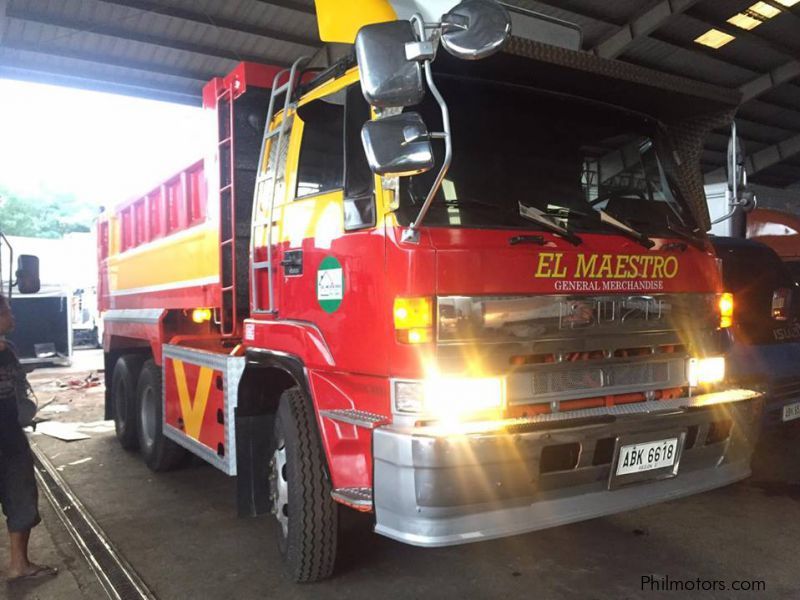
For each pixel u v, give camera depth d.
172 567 4.17
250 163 5.05
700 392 3.79
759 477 5.49
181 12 10.84
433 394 2.99
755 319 5.65
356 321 3.31
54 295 17.64
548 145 3.61
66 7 10.34
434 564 4.00
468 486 2.88
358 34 2.82
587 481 3.21
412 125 2.81
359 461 3.35
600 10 12.86
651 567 3.88
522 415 3.17
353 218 3.40
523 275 3.19
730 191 4.34
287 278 3.96
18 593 3.87
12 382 4.08
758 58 15.67
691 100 3.96
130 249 7.32
